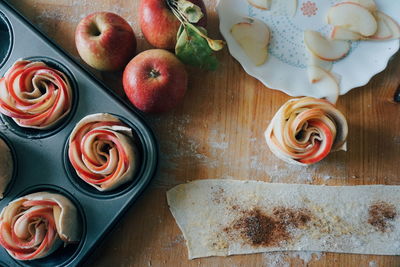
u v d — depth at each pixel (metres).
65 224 0.47
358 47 0.53
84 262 0.49
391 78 0.53
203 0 0.54
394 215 0.51
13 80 0.49
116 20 0.49
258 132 0.52
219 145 0.52
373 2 0.53
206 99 0.53
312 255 0.51
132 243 0.51
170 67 0.48
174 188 0.52
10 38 0.51
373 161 0.52
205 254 0.51
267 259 0.51
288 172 0.52
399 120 0.53
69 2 0.54
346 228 0.51
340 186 0.52
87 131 0.49
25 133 0.51
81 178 0.50
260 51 0.53
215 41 0.48
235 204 0.51
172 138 0.52
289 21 0.54
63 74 0.50
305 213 0.51
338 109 0.53
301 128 0.49
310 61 0.52
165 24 0.49
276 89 0.52
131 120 0.49
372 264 0.51
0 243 0.47
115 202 0.49
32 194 0.48
